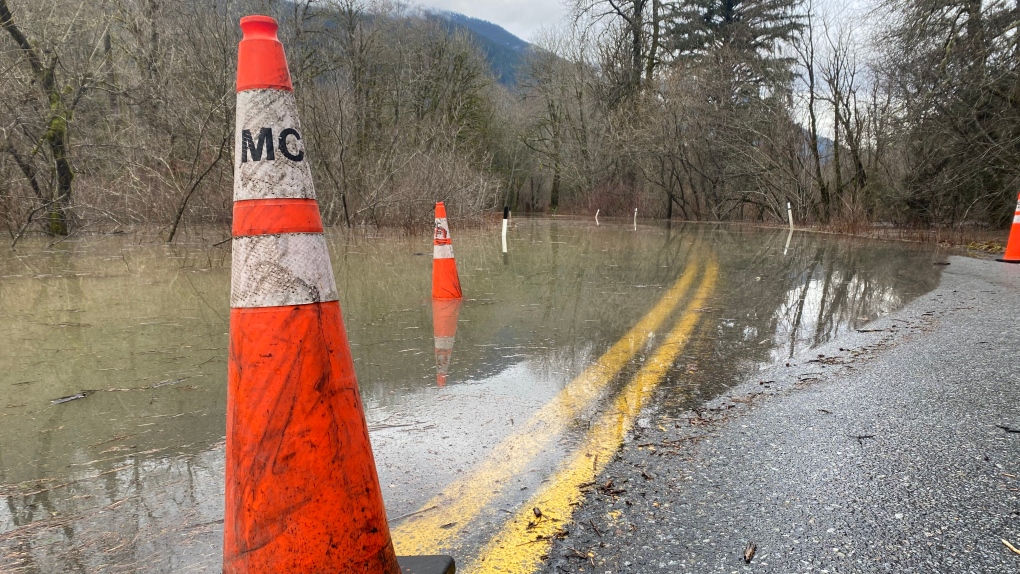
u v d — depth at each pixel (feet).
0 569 5.44
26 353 12.57
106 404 9.66
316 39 64.23
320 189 49.80
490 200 71.67
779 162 74.79
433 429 8.67
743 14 104.22
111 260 27.78
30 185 36.63
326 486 4.41
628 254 34.17
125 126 40.40
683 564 5.21
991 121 45.50
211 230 41.11
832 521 5.81
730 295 20.03
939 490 6.32
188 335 14.16
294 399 4.36
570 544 5.62
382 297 19.47
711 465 7.18
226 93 38.04
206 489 6.95
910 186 50.96
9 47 35.32
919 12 45.93
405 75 97.66
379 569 4.62
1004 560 5.12
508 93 155.63
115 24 38.96
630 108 99.50
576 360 12.28
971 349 11.89
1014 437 7.60
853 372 10.84
